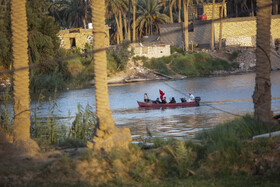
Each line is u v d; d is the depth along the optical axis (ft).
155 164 125.08
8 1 530.27
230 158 123.75
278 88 356.38
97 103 141.90
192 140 145.18
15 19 149.38
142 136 204.85
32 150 138.21
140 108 375.86
